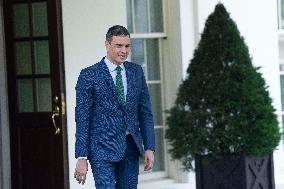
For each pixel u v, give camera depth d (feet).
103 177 42.80
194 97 55.21
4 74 60.54
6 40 60.39
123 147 43.01
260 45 66.44
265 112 54.03
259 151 53.88
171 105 64.80
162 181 64.34
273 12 67.10
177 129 55.93
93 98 43.14
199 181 55.77
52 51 58.08
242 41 54.90
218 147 54.80
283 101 69.51
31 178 60.03
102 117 42.93
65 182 58.95
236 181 54.34
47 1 57.98
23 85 60.39
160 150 65.72
